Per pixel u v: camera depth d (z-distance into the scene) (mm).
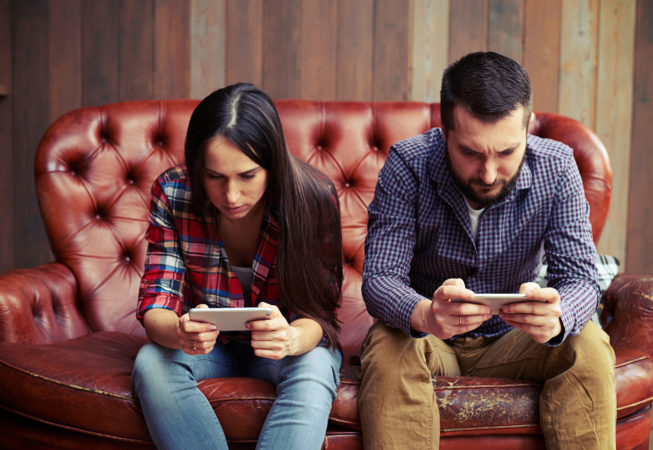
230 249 1413
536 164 1380
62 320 1698
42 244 2617
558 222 1379
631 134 2512
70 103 2559
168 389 1204
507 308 1147
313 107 1979
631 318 1543
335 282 1354
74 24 2537
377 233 1426
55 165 1850
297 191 1267
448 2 2480
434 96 2500
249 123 1165
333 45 2496
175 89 2523
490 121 1162
